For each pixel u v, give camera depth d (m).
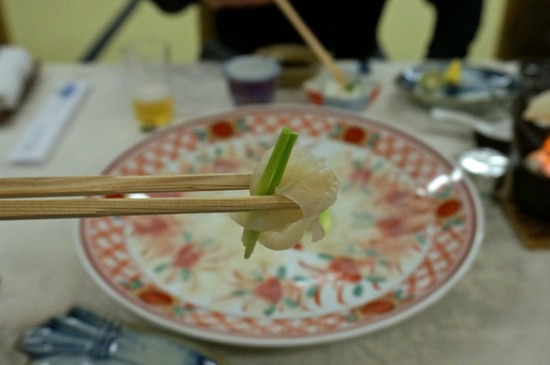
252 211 0.38
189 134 0.75
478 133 0.79
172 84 0.97
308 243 0.63
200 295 0.56
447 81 0.90
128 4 2.38
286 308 0.55
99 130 0.84
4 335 0.54
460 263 0.56
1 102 0.84
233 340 0.49
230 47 1.29
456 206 0.64
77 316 0.54
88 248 0.58
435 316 0.57
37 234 0.66
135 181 0.39
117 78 0.98
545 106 0.69
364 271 0.59
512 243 0.65
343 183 0.72
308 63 0.97
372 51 1.32
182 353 0.50
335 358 0.53
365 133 0.76
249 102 0.86
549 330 0.55
